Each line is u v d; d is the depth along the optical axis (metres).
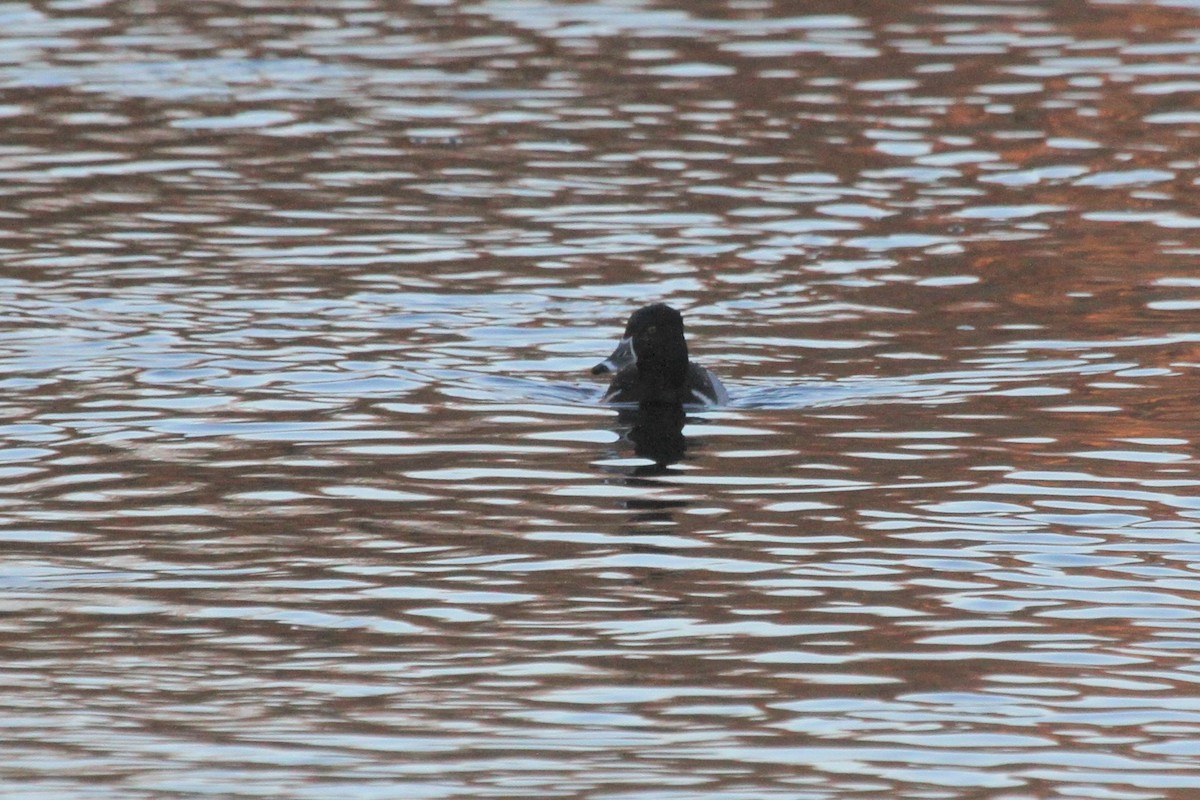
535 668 16.22
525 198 35.41
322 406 24.11
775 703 15.55
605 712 15.38
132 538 19.34
